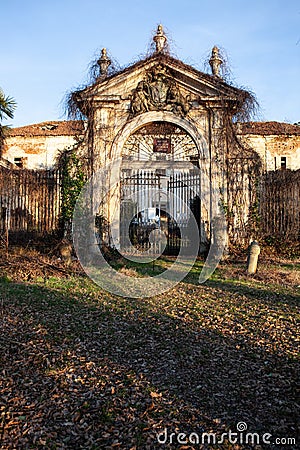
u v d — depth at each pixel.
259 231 15.29
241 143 15.65
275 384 4.28
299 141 27.84
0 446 3.33
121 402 3.98
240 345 5.43
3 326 6.26
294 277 10.70
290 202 15.42
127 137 15.57
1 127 14.52
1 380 4.45
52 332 6.02
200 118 15.61
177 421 3.64
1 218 14.32
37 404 3.96
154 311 7.28
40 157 29.55
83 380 4.46
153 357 5.08
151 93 15.52
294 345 5.40
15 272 10.80
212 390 4.19
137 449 3.27
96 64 15.86
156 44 15.40
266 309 7.32
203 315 6.95
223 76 15.54
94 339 5.75
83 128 16.61
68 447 3.32
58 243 13.98
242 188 15.38
